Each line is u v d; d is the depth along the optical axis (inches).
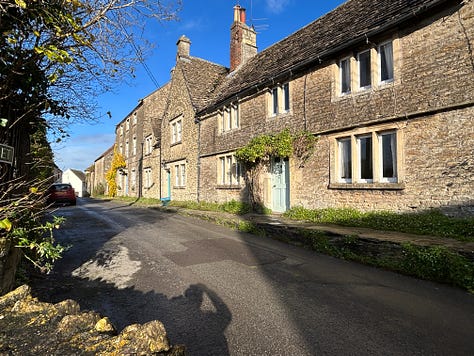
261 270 207.3
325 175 350.0
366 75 316.2
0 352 58.5
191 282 184.5
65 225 415.8
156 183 874.1
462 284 168.1
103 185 1578.5
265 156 433.7
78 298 160.2
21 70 123.1
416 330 123.4
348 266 215.5
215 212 489.1
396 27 279.0
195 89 686.5
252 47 673.6
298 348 111.7
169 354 60.8
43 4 107.3
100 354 57.5
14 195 120.5
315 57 350.0
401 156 275.4
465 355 105.4
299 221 339.6
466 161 235.0
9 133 135.3
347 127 323.0
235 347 112.8
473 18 233.5
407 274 193.5
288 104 410.9
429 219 245.0
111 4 131.1
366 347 111.7
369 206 302.8
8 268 115.9
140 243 296.4
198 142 630.5
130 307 149.1
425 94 259.9
